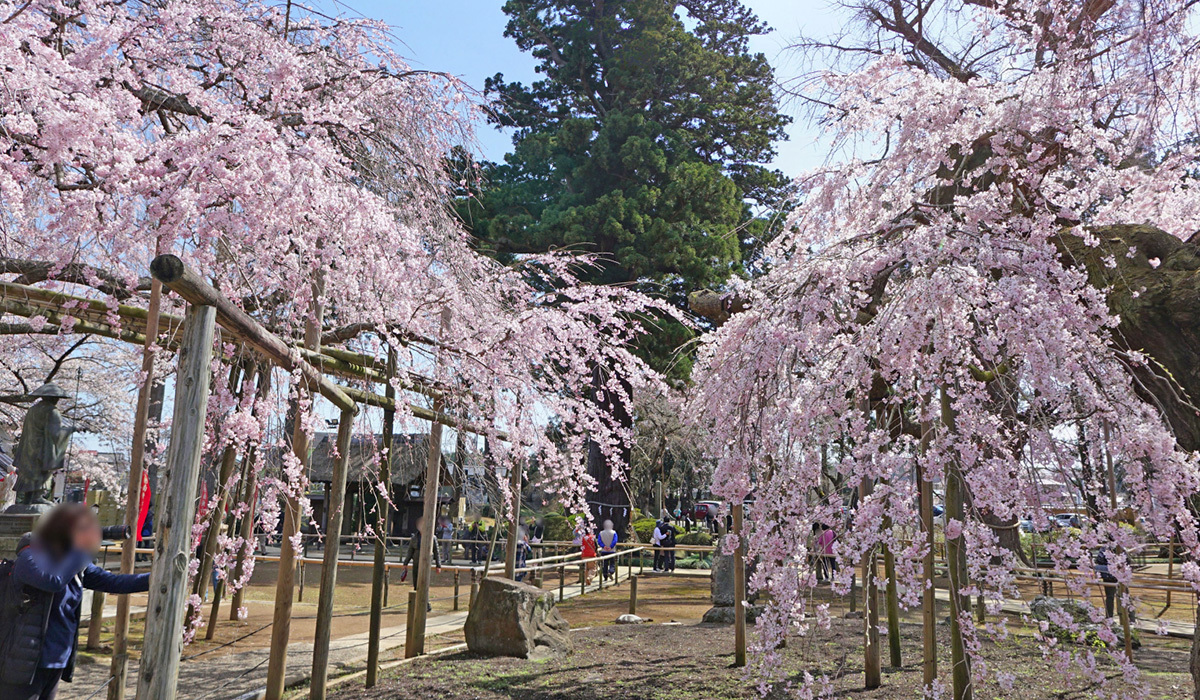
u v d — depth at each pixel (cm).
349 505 1998
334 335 586
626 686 548
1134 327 376
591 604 1220
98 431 1423
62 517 311
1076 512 321
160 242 405
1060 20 409
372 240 485
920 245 367
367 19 591
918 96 450
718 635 823
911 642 722
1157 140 401
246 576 478
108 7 478
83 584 332
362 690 546
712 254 1850
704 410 457
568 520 1922
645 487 2505
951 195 452
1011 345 342
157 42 493
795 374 404
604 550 1590
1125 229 412
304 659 657
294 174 439
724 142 2377
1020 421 345
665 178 2006
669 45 2211
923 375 354
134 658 637
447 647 721
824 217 505
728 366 421
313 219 445
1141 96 385
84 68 434
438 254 587
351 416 516
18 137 379
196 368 283
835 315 401
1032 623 318
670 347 1650
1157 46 371
